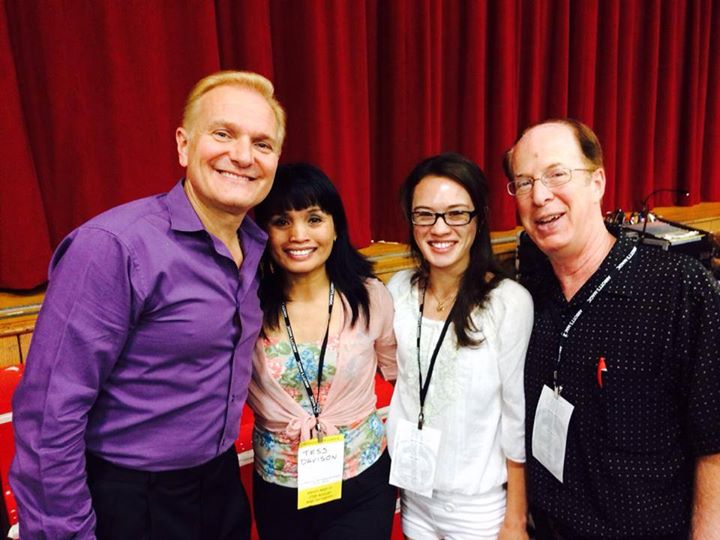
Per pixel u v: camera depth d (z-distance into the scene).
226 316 1.17
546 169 1.29
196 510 1.22
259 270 1.43
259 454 1.44
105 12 2.20
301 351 1.41
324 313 1.45
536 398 1.40
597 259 1.31
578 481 1.33
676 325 1.20
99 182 2.34
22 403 1.04
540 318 1.40
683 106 4.02
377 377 1.91
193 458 1.19
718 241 2.62
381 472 1.50
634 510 1.26
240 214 1.19
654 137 3.96
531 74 3.34
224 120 1.11
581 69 3.47
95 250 1.03
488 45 3.20
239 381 1.25
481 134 3.19
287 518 1.43
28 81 2.20
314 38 2.60
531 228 1.36
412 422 1.50
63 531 1.04
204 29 2.37
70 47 2.20
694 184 4.12
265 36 2.52
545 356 1.38
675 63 3.87
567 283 1.37
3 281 2.23
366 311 1.46
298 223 1.37
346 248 1.47
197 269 1.12
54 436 1.01
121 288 1.04
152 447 1.15
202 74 2.41
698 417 1.20
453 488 1.46
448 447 1.45
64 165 2.28
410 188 1.49
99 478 1.14
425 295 1.55
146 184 2.40
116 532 1.14
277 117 1.21
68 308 1.01
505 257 3.15
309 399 1.41
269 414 1.40
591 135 1.34
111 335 1.04
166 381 1.12
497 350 1.41
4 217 2.18
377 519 1.46
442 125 3.21
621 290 1.25
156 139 2.38
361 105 2.80
